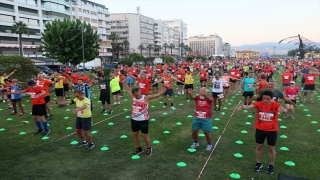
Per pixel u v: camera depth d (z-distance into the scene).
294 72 20.36
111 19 110.31
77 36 32.38
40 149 6.62
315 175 5.00
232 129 8.23
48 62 51.22
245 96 11.38
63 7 65.69
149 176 5.07
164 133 7.86
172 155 6.11
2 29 53.09
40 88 7.66
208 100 6.17
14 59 16.92
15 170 5.40
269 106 4.92
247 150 6.36
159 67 25.34
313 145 6.69
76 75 14.97
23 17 56.84
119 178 5.00
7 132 8.16
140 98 5.82
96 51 35.69
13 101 10.47
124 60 47.94
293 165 5.43
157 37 127.06
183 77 16.17
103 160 5.88
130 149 6.54
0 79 14.41
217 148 6.53
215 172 5.19
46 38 32.06
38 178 5.04
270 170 5.08
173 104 12.05
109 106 10.74
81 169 5.42
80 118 6.45
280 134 7.65
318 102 12.94
